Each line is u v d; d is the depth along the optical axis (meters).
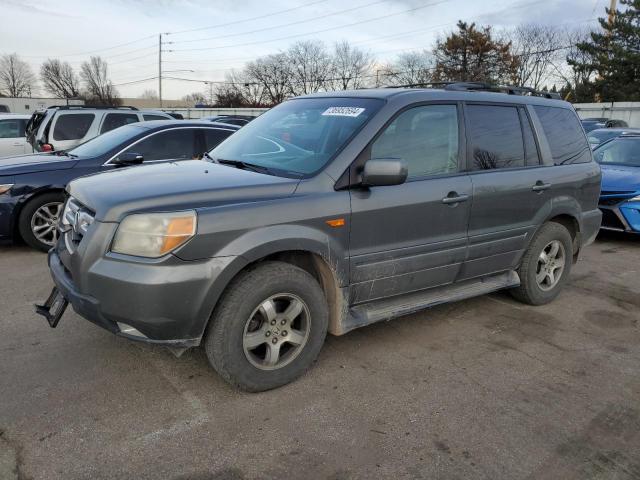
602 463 2.65
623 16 38.12
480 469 2.57
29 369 3.36
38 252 6.21
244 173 3.38
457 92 4.04
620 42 38.84
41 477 2.40
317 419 2.93
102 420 2.85
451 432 2.86
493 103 4.26
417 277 3.77
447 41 50.34
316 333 3.29
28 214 6.01
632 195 7.20
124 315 2.75
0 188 5.83
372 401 3.14
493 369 3.61
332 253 3.24
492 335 4.19
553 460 2.66
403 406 3.10
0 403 2.97
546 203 4.57
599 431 2.92
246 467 2.52
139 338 2.83
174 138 6.92
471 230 4.02
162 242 2.71
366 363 3.62
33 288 4.91
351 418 2.96
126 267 2.73
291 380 3.27
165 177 3.29
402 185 3.55
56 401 3.01
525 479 2.51
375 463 2.59
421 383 3.38
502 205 4.18
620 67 37.66
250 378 3.07
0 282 5.07
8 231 5.96
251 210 2.93
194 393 3.15
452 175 3.87
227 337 2.95
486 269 4.29
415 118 3.71
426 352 3.83
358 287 3.46
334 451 2.66
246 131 4.32
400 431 2.85
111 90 87.38
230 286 2.97
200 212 2.79
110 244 2.81
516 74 51.00
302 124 3.86
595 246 7.50
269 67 68.94
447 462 2.61
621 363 3.77
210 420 2.88
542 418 3.03
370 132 3.45
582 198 4.94
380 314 3.59
